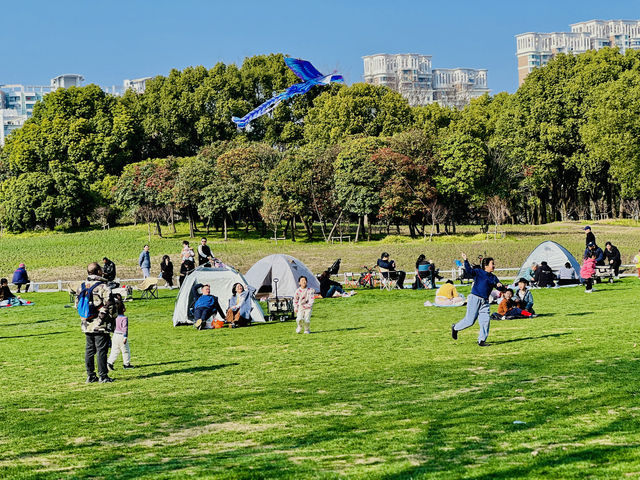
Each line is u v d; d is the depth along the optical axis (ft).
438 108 370.53
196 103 375.04
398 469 24.57
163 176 297.94
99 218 335.67
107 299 46.29
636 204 296.92
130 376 48.55
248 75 390.63
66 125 360.69
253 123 386.52
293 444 28.99
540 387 37.42
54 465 27.53
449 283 88.38
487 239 242.78
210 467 25.94
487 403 34.40
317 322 77.82
